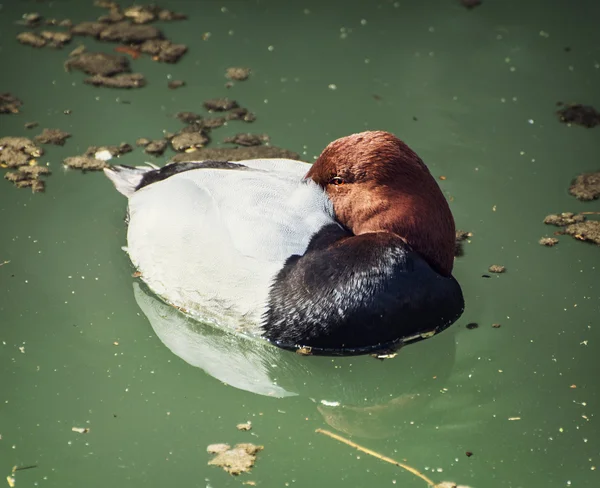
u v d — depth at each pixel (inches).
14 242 382.0
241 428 302.7
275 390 325.7
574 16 586.9
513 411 311.1
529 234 398.9
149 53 535.5
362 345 327.3
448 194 424.8
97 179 424.2
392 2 600.4
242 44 549.3
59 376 320.8
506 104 498.6
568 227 401.1
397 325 325.7
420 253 332.5
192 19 573.6
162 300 354.6
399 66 532.7
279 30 565.6
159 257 347.6
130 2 589.3
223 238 332.5
